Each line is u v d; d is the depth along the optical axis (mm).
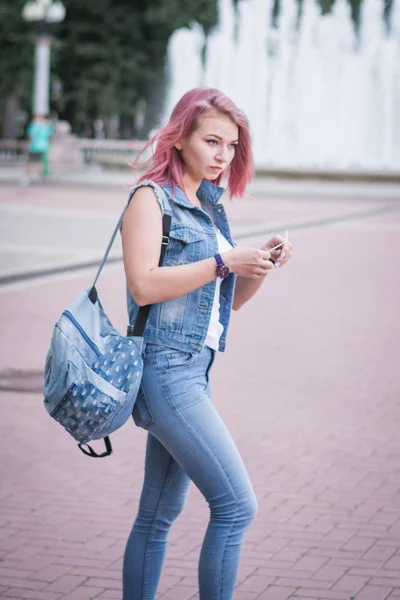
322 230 22062
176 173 3705
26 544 5258
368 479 6266
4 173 38875
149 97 59406
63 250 17469
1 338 10477
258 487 6102
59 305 12477
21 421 7551
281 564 4977
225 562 3658
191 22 57562
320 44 47125
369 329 11180
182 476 3939
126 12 57969
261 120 47781
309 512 5688
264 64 48500
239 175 3893
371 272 15695
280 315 11945
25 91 58250
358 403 8086
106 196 30578
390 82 45719
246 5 49156
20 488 6117
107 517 5656
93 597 4645
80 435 3600
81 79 57844
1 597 4621
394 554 5090
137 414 3697
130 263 3564
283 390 8469
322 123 46781
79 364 3512
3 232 20203
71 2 57750
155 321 3648
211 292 3674
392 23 46438
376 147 45906
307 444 6977
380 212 27422
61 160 44844
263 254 3531
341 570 4902
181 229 3639
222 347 3822
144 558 3955
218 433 3643
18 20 57312
